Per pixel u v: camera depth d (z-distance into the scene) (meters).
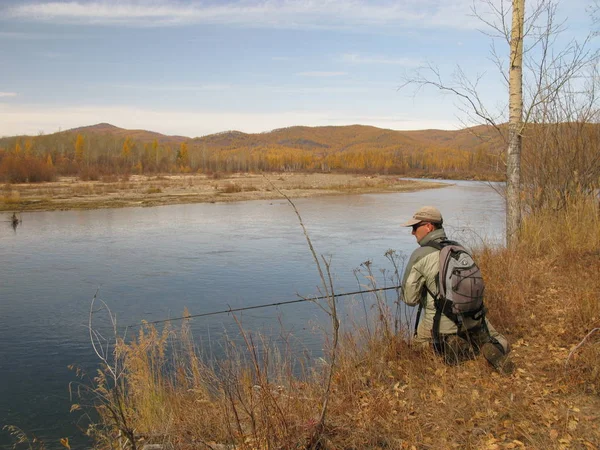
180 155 130.25
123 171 106.75
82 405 6.14
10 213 30.16
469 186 68.88
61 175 88.19
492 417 3.63
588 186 10.06
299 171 141.88
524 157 10.34
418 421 3.66
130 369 5.25
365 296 9.55
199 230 23.00
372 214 30.09
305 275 13.50
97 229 23.34
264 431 3.45
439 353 4.59
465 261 4.43
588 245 8.70
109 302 11.12
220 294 11.70
